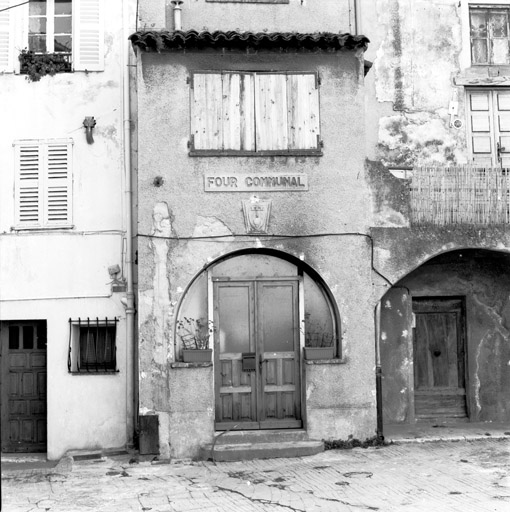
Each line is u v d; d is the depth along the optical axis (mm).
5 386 12555
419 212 12031
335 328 11906
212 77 11812
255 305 11930
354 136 11969
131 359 12281
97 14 12953
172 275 11523
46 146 12680
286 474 10000
